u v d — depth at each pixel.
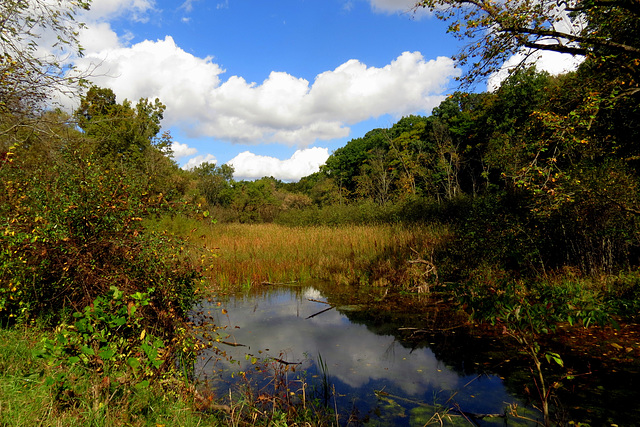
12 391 2.82
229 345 5.86
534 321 4.05
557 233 8.45
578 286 6.70
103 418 2.66
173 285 4.92
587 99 5.88
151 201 5.29
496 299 4.06
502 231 8.88
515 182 6.29
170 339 4.56
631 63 6.22
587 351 5.14
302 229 19.80
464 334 6.21
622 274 7.14
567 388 4.19
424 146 36.78
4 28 5.48
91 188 4.80
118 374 3.44
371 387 4.45
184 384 3.87
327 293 9.59
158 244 4.99
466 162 30.56
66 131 6.85
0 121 6.03
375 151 44.66
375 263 11.29
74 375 3.19
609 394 4.01
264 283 10.63
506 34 6.72
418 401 4.10
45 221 4.36
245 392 4.12
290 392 4.20
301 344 5.94
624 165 7.67
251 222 34.66
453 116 33.31
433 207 18.59
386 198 37.69
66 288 4.44
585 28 6.86
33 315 4.48
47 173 4.86
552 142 6.32
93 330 3.16
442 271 9.59
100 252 4.61
